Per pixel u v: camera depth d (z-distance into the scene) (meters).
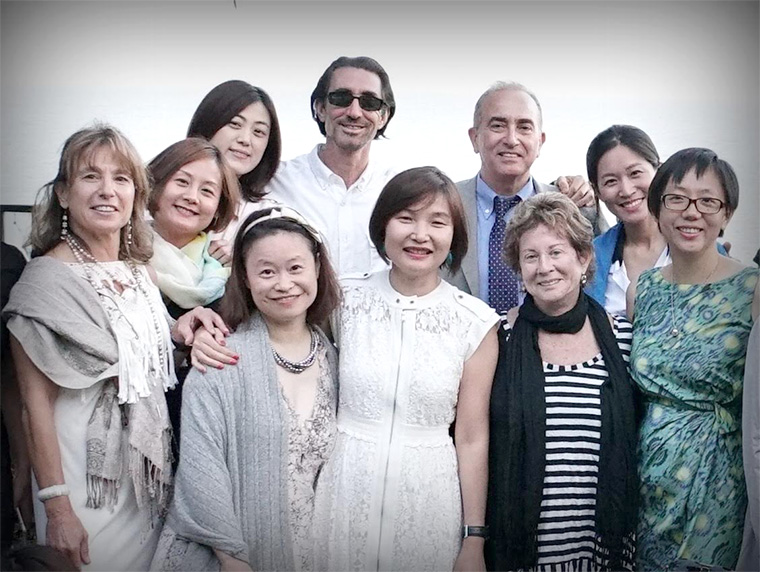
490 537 2.55
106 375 2.47
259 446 2.43
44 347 2.44
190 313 2.62
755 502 2.43
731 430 2.53
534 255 2.56
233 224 2.96
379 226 2.55
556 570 2.51
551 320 2.59
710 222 2.61
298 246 2.47
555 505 2.51
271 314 2.48
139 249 2.64
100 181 2.49
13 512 2.67
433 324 2.54
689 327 2.57
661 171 2.66
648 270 2.75
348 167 3.06
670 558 2.53
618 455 2.50
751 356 2.44
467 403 2.56
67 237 2.57
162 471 2.53
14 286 2.49
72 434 2.49
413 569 2.48
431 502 2.49
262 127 2.96
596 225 3.11
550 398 2.53
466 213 2.87
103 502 2.48
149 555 2.55
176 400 2.67
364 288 2.62
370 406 2.50
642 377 2.59
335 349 2.65
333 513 2.49
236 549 2.36
